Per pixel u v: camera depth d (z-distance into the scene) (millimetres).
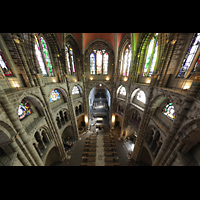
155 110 13227
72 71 20391
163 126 10906
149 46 13930
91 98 37875
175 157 8562
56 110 15914
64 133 23375
